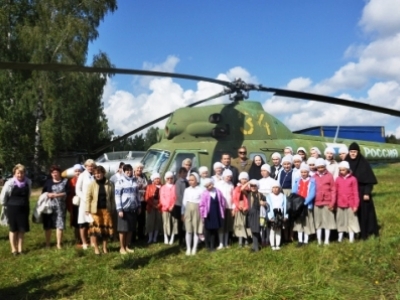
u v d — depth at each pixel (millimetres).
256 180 7414
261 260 6547
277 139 9914
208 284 5656
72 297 5535
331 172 8008
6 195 7773
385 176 20031
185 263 6727
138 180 8617
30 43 24797
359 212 7367
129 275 6246
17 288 5957
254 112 9852
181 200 7992
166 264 6703
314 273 5695
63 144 25906
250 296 5039
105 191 7441
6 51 25188
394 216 9289
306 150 10094
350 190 7281
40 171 26375
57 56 25109
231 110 9523
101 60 26703
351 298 4875
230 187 7844
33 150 26297
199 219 7469
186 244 7715
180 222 8070
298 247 7148
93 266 6766
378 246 6605
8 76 25578
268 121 9938
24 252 7961
